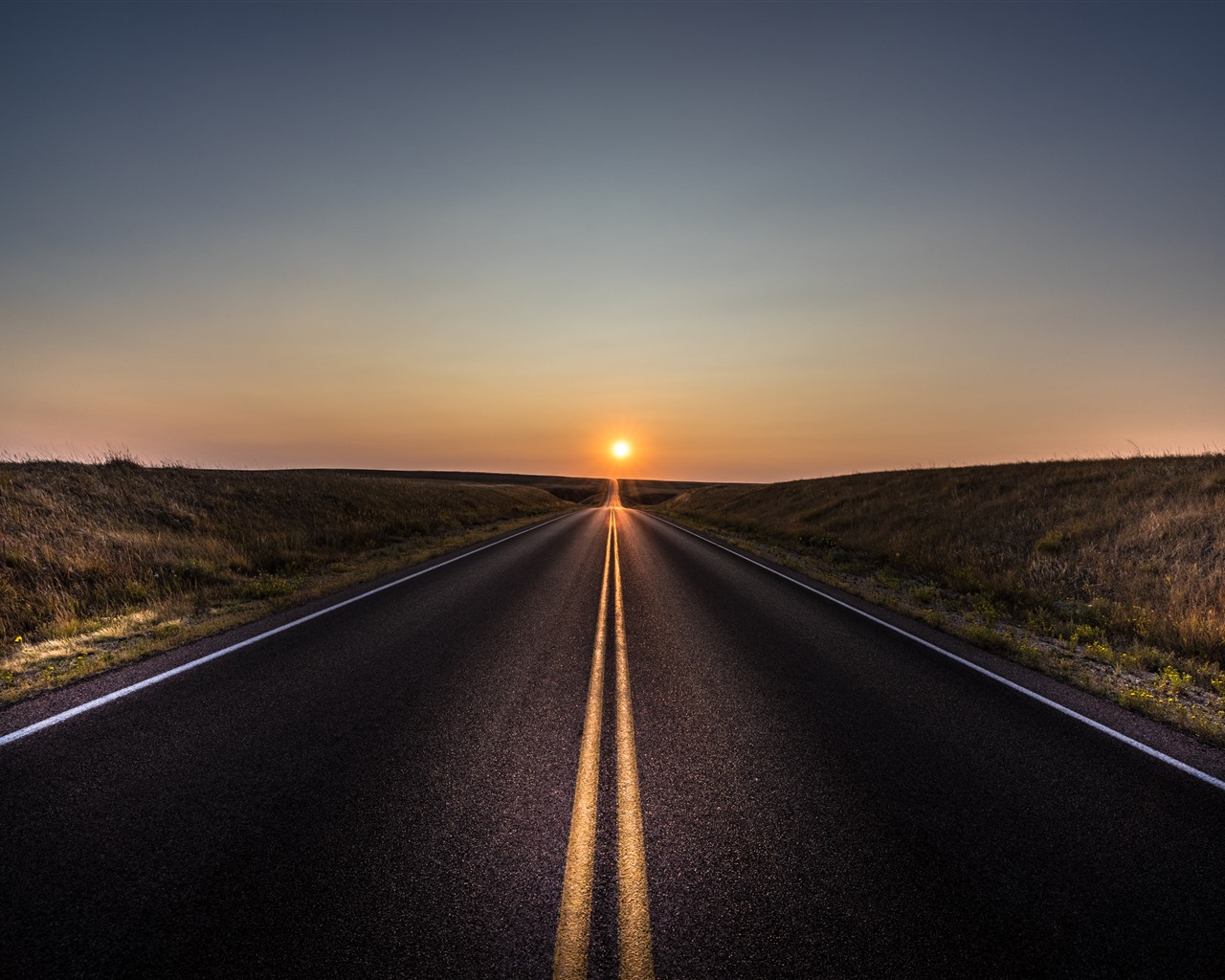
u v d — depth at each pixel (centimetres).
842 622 812
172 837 281
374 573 1134
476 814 310
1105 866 282
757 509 3419
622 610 855
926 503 2030
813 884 262
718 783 353
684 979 209
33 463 1366
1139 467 1716
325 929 227
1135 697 513
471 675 543
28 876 251
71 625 662
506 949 220
